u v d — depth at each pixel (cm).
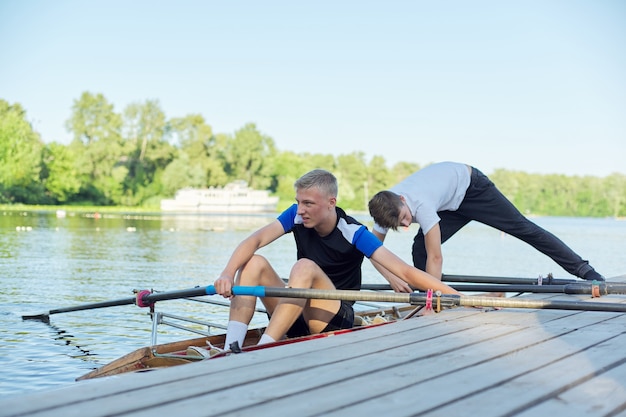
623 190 10150
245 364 279
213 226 3647
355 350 312
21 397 222
